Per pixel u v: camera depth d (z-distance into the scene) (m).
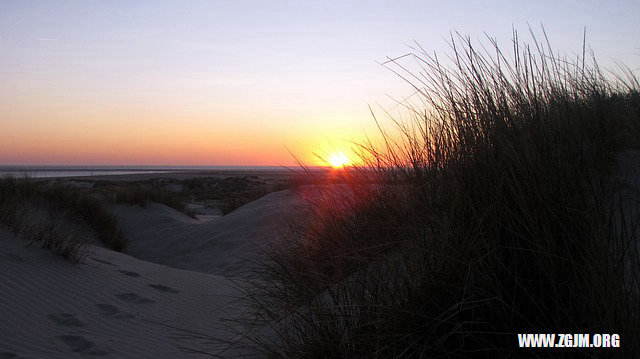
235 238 12.51
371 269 3.30
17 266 6.67
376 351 2.56
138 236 15.28
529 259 2.55
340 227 4.24
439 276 2.69
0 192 10.85
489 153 2.96
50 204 12.52
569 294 2.43
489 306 2.49
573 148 3.00
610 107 4.44
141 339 5.36
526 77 3.35
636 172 3.50
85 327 5.47
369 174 4.44
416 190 3.32
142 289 7.18
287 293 4.35
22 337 4.88
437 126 3.55
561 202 2.62
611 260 2.41
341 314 2.98
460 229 2.77
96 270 7.53
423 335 2.56
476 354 2.47
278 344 3.47
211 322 6.12
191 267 11.67
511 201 2.71
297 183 13.89
